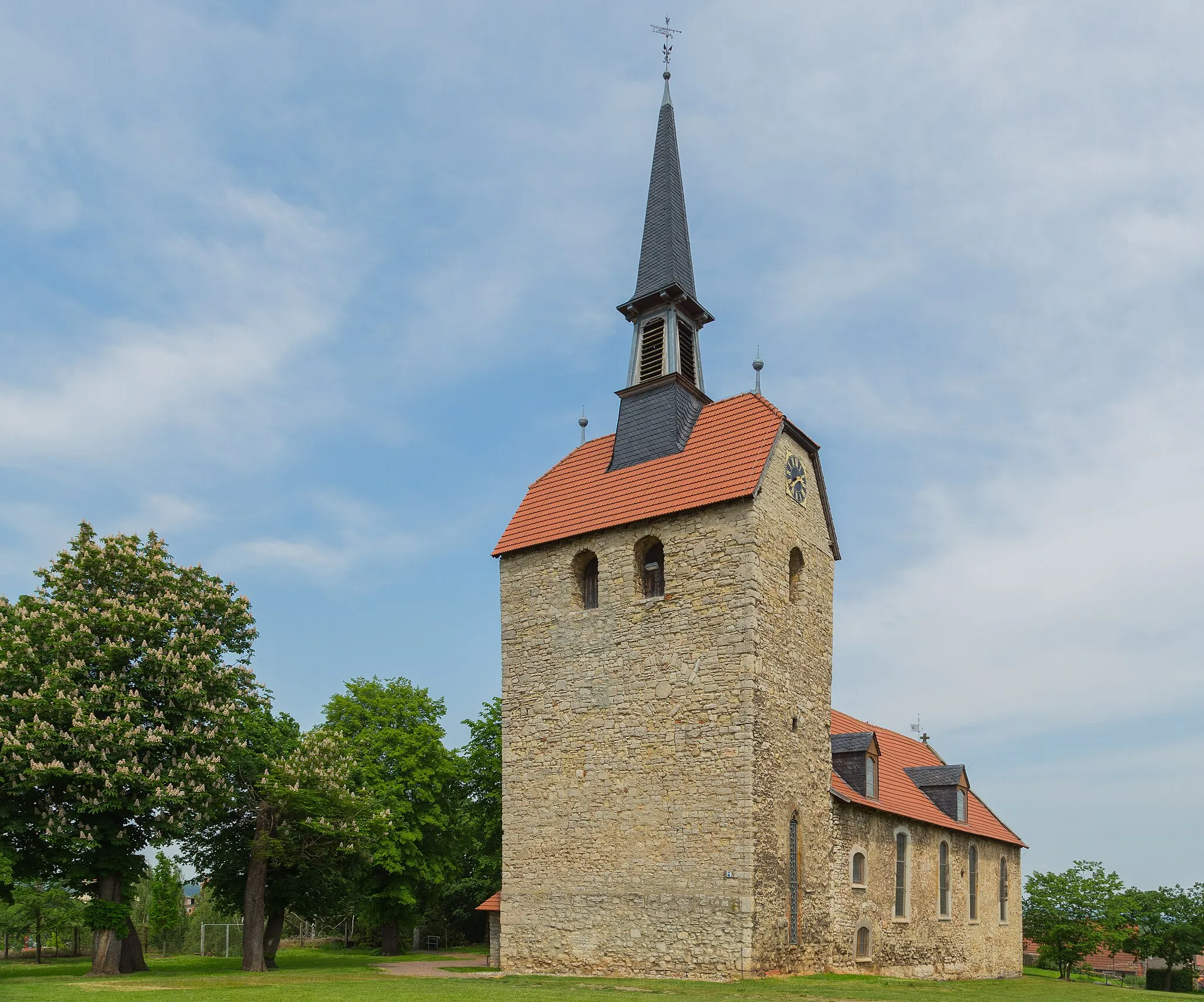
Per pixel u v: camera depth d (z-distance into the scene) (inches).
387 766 1765.5
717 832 997.8
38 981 961.5
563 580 1189.7
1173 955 2134.6
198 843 1380.4
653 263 1328.7
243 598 1311.5
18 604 1214.9
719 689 1032.8
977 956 1529.3
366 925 2046.0
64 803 1098.1
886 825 1304.1
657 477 1173.7
